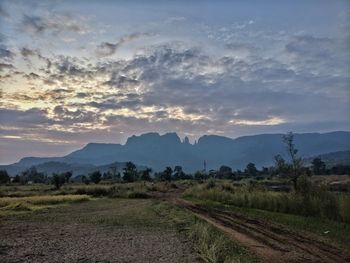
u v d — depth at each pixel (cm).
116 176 14850
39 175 15500
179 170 14388
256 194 3316
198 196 4950
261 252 1422
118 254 1485
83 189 6688
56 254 1482
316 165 9325
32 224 2453
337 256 1342
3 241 1777
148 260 1374
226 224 2194
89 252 1526
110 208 3756
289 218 2338
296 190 2833
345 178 5209
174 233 2027
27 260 1366
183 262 1333
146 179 12875
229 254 1398
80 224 2450
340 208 2205
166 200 4791
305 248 1478
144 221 2588
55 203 4444
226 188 5131
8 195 5994
